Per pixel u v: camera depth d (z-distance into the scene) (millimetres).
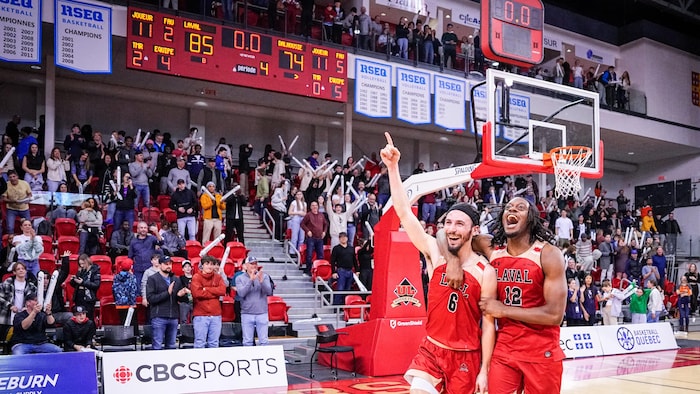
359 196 15117
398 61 17281
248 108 18875
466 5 21641
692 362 11477
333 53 14961
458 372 3969
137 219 13391
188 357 7816
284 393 7918
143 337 9266
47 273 9609
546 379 3879
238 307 10602
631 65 23859
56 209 12594
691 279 19219
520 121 9156
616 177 26875
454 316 3938
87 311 9492
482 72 18922
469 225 3926
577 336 12250
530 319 3814
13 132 14344
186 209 12992
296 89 14383
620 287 17422
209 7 14836
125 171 13508
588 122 9055
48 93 15125
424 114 16703
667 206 25578
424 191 8977
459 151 23422
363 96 15859
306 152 20391
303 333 12188
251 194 17078
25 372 6480
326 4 20547
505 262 4051
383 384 8539
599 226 20250
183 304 10344
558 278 3865
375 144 21703
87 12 13047
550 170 8484
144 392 7387
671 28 26375
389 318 9336
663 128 23031
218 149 15703
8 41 12203
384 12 20656
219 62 13523
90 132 14750
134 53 12688
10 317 8523
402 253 9562
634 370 10430
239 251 13234
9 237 10961
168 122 18469
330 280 13547
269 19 15586
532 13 10031
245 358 8227
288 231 14945
